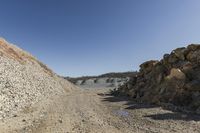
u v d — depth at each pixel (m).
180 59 34.31
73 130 15.43
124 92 49.50
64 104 29.84
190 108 23.70
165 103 27.41
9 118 17.80
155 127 16.20
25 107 23.11
